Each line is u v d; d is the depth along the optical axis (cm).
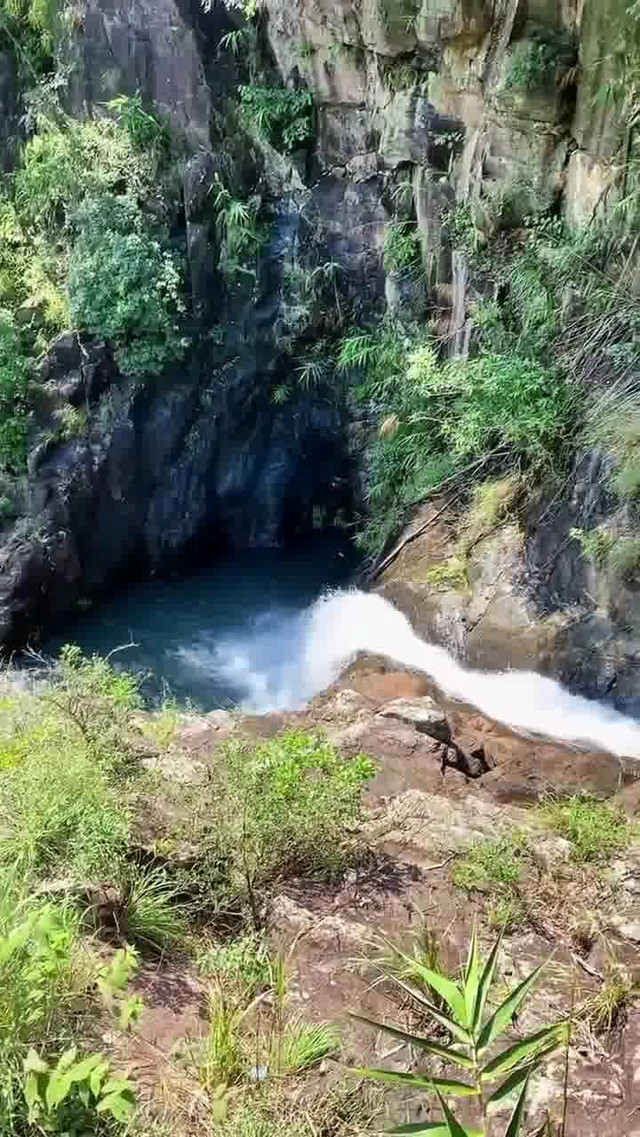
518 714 955
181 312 1373
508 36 991
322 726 755
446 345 1245
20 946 336
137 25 1300
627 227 950
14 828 439
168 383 1411
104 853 440
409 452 1245
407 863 526
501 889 504
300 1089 360
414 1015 404
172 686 1223
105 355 1359
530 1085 362
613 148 946
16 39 1398
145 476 1444
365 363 1382
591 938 471
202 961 421
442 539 1176
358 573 1368
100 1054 324
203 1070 360
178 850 491
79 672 653
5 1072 311
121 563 1473
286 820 502
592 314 985
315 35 1209
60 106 1387
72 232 1378
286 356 1466
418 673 1045
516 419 1000
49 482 1336
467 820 586
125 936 437
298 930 455
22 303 1384
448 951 450
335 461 1576
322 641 1230
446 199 1184
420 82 1142
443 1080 286
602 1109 355
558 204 1044
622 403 948
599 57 930
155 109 1349
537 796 718
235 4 1238
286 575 1526
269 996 408
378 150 1246
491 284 1122
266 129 1304
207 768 570
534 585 1036
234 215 1327
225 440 1507
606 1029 401
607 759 798
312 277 1395
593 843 570
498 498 1120
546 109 991
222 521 1594
